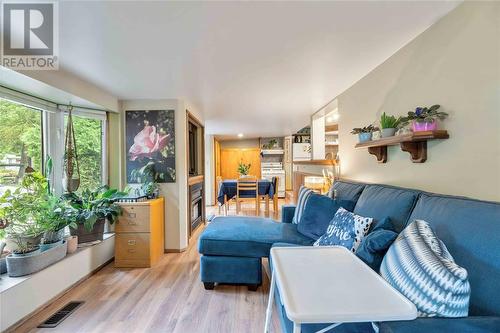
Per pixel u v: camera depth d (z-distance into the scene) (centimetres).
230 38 176
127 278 262
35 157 261
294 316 78
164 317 193
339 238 169
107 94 310
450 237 110
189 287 242
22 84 215
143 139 341
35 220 221
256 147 904
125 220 290
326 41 182
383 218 153
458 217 112
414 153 174
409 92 186
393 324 79
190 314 197
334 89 297
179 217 343
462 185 142
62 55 198
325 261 121
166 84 274
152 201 303
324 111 408
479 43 131
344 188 251
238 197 591
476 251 98
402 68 193
